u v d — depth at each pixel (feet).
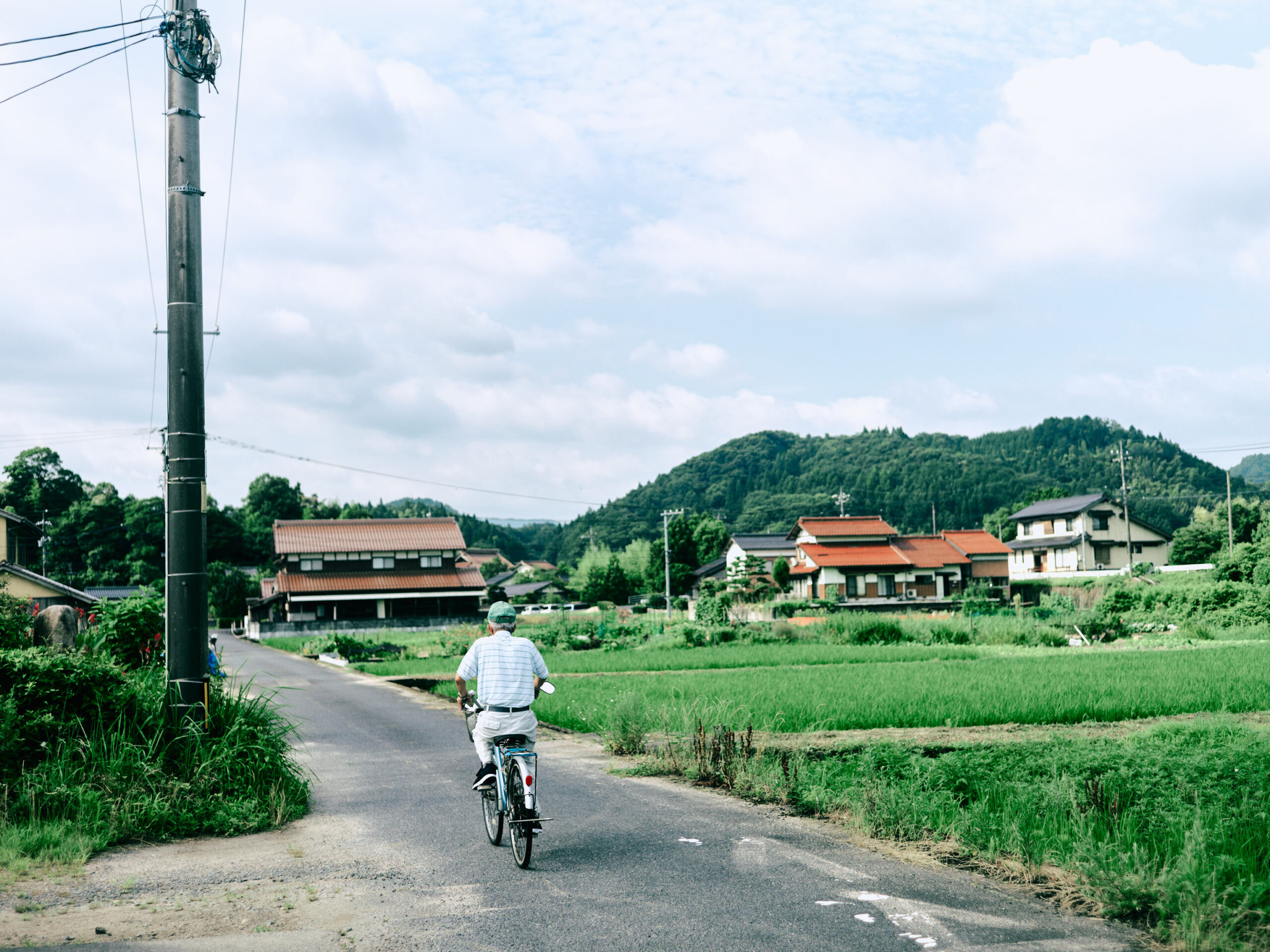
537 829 22.33
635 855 23.21
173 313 30.83
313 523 218.18
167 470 30.71
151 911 18.85
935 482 492.13
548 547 572.51
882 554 232.73
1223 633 122.42
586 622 168.76
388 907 19.04
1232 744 32.63
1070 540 238.89
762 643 128.47
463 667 24.32
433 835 26.05
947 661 88.48
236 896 19.98
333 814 29.66
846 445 654.94
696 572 286.46
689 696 59.06
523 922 17.94
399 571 214.48
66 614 37.91
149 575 255.70
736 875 21.30
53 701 27.84
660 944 16.63
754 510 506.48
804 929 17.47
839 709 52.85
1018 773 30.35
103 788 26.63
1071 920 18.08
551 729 50.85
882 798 26.27
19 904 19.22
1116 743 35.68
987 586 228.22
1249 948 16.17
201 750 29.30
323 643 145.79
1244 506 232.53
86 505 269.23
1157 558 241.35
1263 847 21.72
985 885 20.52
